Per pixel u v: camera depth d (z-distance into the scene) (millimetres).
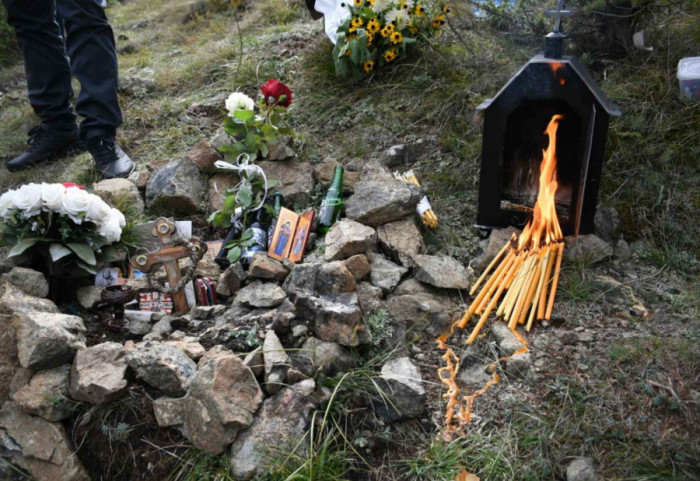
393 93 4109
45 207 2760
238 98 3580
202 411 2186
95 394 2293
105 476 2281
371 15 4164
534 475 2125
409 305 2746
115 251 3004
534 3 4195
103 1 3648
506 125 2953
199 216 3471
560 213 3066
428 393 2467
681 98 3500
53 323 2451
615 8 3750
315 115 4137
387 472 2213
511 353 2555
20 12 3727
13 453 2312
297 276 2752
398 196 3068
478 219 3186
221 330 2564
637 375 2375
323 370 2410
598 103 2764
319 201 3438
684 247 3078
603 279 2869
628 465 2096
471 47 4293
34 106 4027
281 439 2180
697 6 3887
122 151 3887
